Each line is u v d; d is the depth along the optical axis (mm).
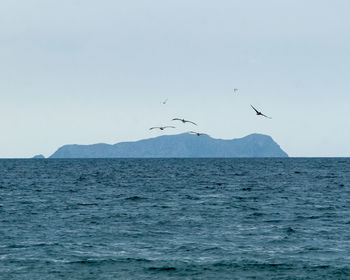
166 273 57469
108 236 76562
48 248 68062
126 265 60188
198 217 95625
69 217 95688
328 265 60312
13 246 69250
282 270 58531
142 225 86375
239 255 64938
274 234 78250
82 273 57062
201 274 57156
